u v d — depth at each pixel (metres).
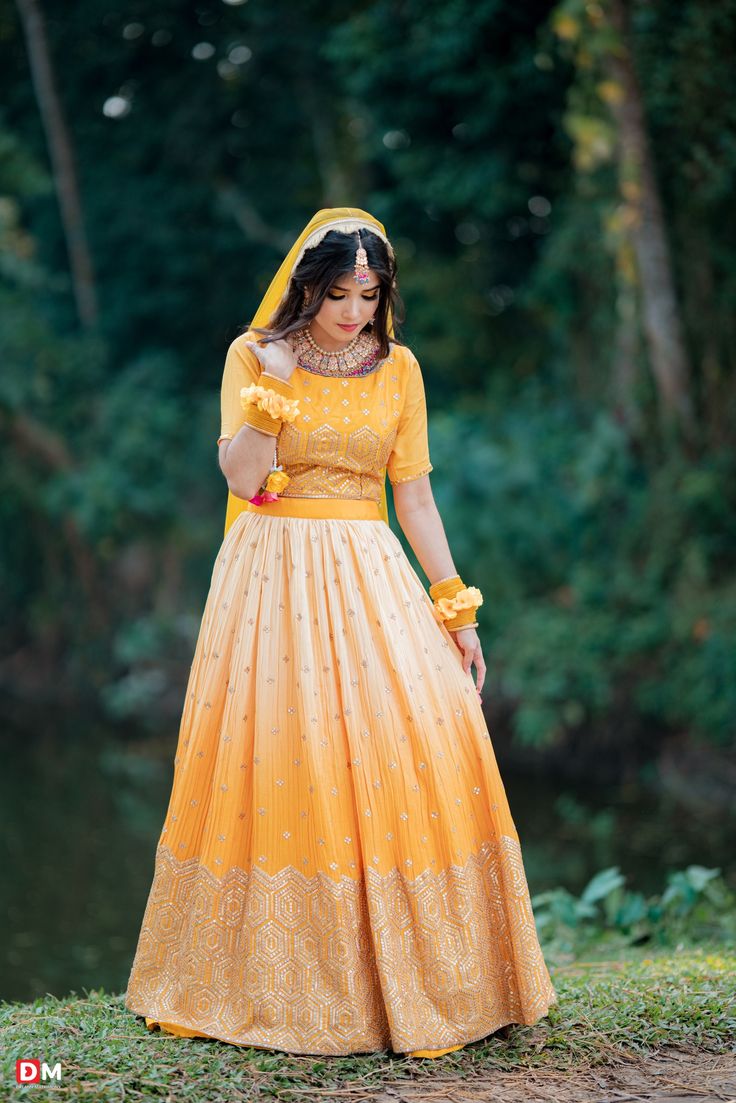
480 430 13.00
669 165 10.70
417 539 2.89
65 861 8.70
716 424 10.96
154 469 15.80
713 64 10.05
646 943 4.61
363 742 2.57
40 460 16.11
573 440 12.05
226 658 2.67
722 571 10.89
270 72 16.14
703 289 10.95
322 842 2.52
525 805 10.17
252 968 2.51
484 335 14.55
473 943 2.58
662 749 10.85
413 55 12.62
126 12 16.19
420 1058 2.48
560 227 12.53
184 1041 2.54
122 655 15.70
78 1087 2.31
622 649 10.86
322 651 2.62
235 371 2.73
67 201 16.20
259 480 2.65
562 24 10.03
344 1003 2.49
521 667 11.26
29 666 16.94
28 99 17.12
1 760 12.53
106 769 12.12
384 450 2.79
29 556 16.72
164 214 16.62
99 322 16.83
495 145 13.01
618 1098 2.32
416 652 2.69
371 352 2.76
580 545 11.66
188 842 2.64
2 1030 2.70
